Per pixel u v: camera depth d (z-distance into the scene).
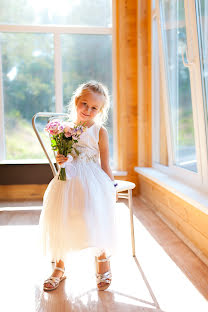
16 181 3.86
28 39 3.88
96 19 3.91
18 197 3.95
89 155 1.85
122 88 3.88
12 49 3.87
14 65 3.90
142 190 3.86
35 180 3.88
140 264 2.08
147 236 2.58
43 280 1.90
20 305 1.62
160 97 3.46
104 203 1.77
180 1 2.45
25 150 4.02
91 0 3.88
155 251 2.28
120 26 3.79
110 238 1.75
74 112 2.02
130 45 3.83
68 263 2.14
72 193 1.72
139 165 3.88
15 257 2.23
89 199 1.70
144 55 3.71
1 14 3.81
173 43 2.71
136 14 3.79
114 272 1.98
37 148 4.02
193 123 2.49
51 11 3.87
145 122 3.80
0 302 1.65
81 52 3.96
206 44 2.04
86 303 1.63
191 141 2.58
